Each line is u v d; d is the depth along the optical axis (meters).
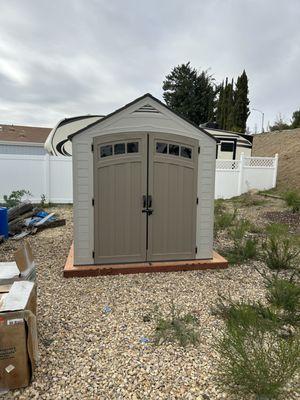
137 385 2.23
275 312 3.19
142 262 4.68
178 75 32.12
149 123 4.44
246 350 2.32
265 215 9.27
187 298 3.74
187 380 2.28
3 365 2.12
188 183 4.69
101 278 4.35
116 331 2.95
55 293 3.83
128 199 4.53
